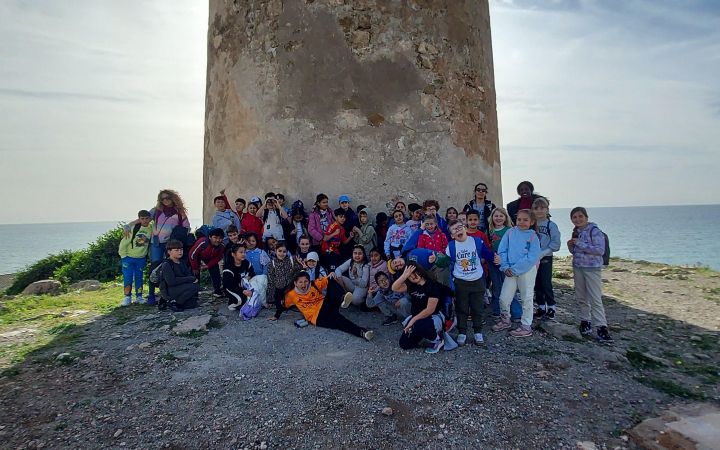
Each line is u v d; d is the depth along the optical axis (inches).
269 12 288.5
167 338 196.1
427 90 289.7
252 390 148.7
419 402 140.5
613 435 125.6
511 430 127.1
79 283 380.8
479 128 315.6
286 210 273.7
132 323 220.2
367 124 280.5
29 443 121.9
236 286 233.5
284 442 121.8
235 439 123.4
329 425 128.6
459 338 190.9
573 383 153.9
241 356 176.9
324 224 265.4
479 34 322.7
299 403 139.9
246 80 294.8
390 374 159.9
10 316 241.3
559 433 126.0
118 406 140.7
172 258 239.5
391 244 243.8
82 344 191.8
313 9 281.0
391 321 218.7
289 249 267.4
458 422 130.3
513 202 241.1
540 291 219.8
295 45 282.7
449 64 299.0
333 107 279.9
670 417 130.7
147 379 158.2
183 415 135.3
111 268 440.8
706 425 125.6
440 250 218.5
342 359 174.1
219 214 277.1
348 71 280.5
